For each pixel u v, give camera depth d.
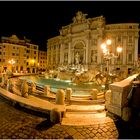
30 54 73.56
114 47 50.03
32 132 7.09
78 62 49.78
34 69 75.31
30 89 15.34
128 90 8.99
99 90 17.22
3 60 63.28
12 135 6.81
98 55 49.34
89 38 51.62
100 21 49.16
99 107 10.55
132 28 48.75
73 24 56.91
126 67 48.50
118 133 7.12
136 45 48.84
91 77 28.83
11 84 16.69
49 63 71.38
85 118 8.70
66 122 8.15
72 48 57.06
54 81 30.30
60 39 62.72
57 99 10.55
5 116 9.08
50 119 8.34
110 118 8.74
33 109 9.79
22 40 71.94
